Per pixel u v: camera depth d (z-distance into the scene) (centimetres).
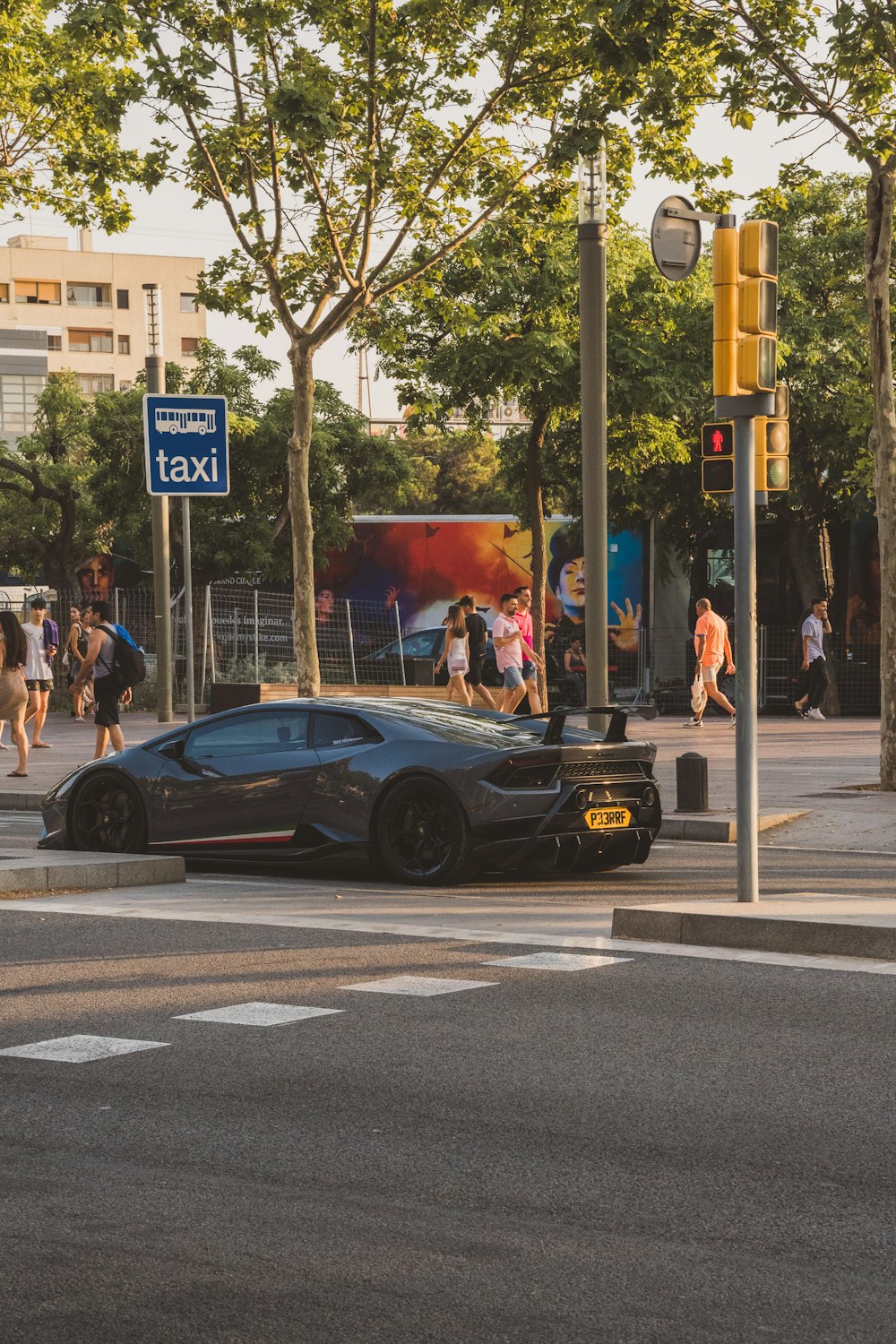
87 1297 481
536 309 3584
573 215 2439
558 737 1394
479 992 917
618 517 4556
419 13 2238
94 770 1532
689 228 1568
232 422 4603
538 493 3834
